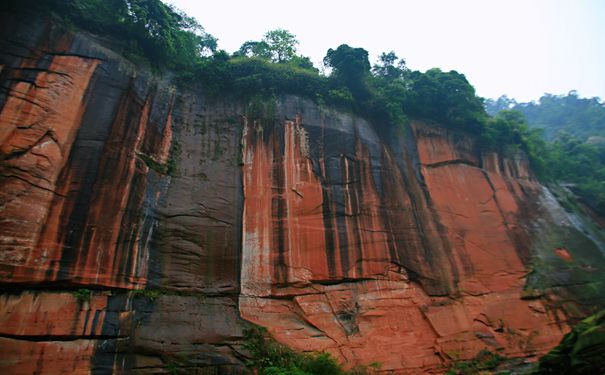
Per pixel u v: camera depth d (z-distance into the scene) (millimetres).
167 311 12625
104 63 15117
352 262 16875
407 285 17562
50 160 12172
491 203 23656
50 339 10375
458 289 18516
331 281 16109
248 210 16328
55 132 12656
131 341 11430
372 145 21203
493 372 15352
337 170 19047
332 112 20938
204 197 15805
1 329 9805
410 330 16109
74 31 15000
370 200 19094
